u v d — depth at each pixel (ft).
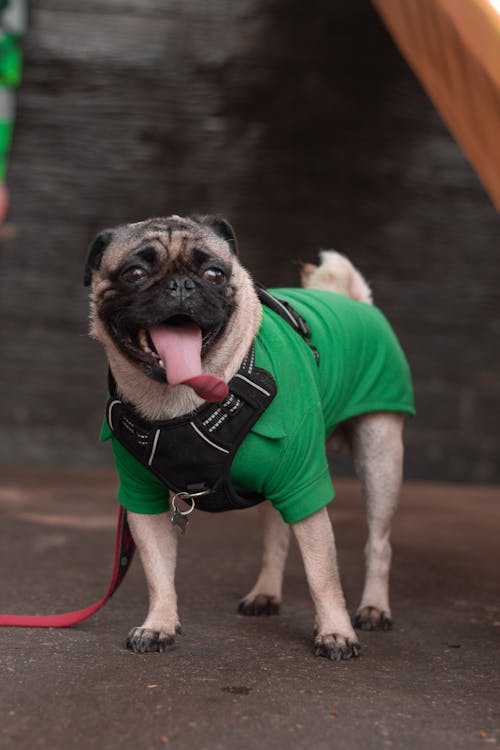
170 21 34.22
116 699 7.22
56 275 34.14
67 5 33.83
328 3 34.47
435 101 14.29
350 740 6.51
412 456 34.63
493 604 12.11
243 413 8.41
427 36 14.37
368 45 34.60
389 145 34.78
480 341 35.06
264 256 34.73
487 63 11.78
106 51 34.01
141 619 10.45
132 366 8.25
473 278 35.04
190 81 34.37
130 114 34.22
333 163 34.76
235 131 34.60
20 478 28.58
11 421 33.86
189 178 34.58
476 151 12.77
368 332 10.91
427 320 34.99
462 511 24.29
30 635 9.38
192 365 7.61
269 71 34.53
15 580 12.73
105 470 32.96
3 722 6.64
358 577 14.01
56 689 7.47
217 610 11.21
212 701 7.26
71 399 34.14
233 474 8.70
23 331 34.01
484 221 35.01
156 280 7.88
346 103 34.73
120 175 34.35
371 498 10.90
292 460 8.70
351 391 10.51
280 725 6.75
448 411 34.86
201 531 18.76
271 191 34.71
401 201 34.88
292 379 8.86
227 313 8.18
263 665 8.51
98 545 16.40
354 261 34.86
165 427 8.36
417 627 10.67
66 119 34.04
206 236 8.34
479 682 8.35
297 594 12.37
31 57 33.68
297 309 10.27
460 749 6.46
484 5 12.09
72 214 34.19
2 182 31.91
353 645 9.00
